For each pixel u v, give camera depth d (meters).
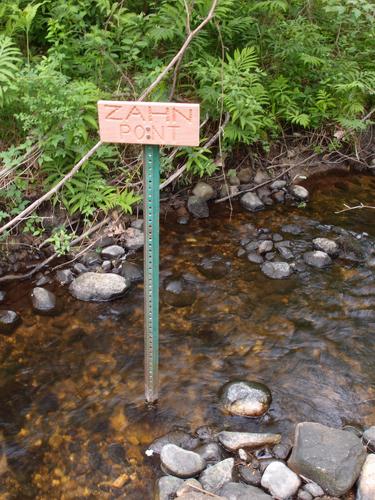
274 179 5.19
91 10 4.71
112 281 3.70
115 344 3.31
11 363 3.15
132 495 2.41
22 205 3.95
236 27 4.98
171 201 4.74
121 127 2.07
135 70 4.66
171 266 4.03
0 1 4.36
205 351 3.25
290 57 5.26
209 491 2.33
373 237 4.44
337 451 2.39
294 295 3.75
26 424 2.77
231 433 2.63
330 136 5.60
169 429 2.73
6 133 4.21
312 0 5.60
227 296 3.73
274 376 3.06
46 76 3.67
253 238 4.40
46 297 3.58
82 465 2.56
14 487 2.46
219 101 4.59
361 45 5.97
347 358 3.19
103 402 2.90
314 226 4.59
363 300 3.70
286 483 2.34
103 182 4.11
